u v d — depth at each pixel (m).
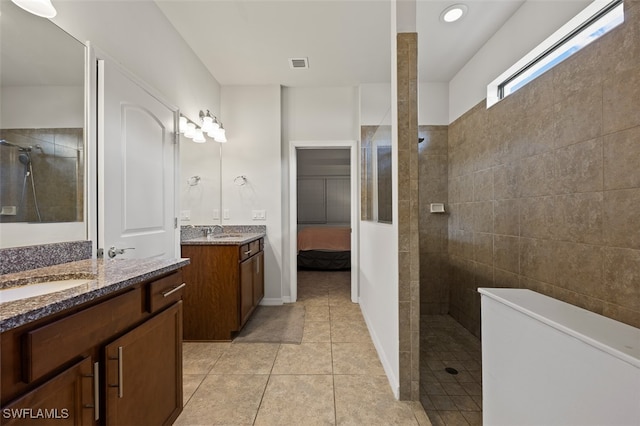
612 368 0.58
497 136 1.94
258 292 2.92
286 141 3.35
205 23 2.15
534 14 1.69
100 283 0.85
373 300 2.28
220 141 2.99
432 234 2.51
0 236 1.02
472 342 2.10
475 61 2.20
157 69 1.97
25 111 1.10
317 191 7.44
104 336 0.83
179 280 1.29
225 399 1.52
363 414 1.40
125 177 1.56
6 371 0.57
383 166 2.12
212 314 2.27
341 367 1.85
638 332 0.66
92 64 1.37
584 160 1.29
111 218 1.45
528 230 1.67
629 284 1.09
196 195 2.71
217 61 2.72
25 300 0.67
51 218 1.19
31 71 1.13
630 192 1.09
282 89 3.34
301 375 1.75
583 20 1.46
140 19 1.78
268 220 3.26
